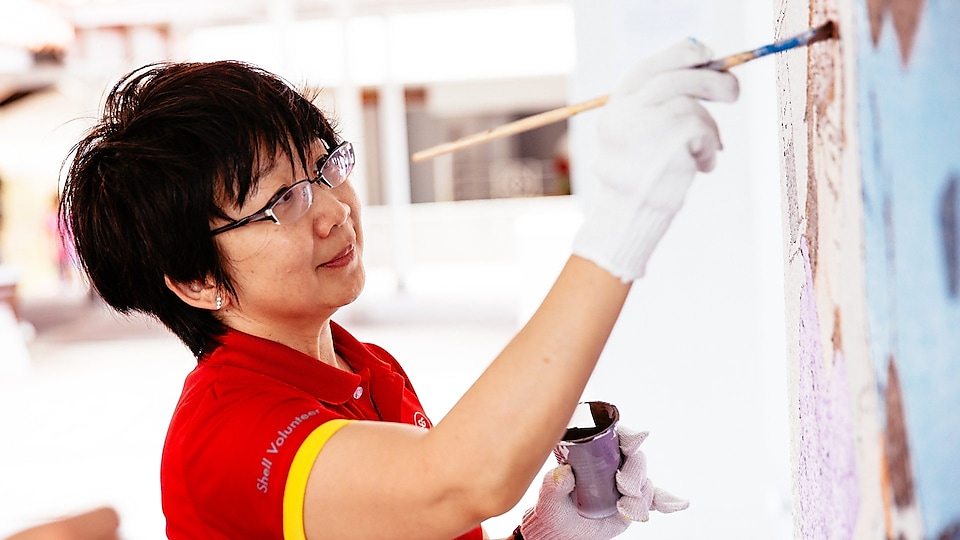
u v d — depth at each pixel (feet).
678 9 10.62
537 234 15.62
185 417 3.47
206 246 3.41
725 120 10.61
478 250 34.83
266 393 3.34
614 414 3.82
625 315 11.06
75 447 16.85
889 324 1.96
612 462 3.76
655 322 11.01
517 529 4.21
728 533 10.47
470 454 2.60
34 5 26.68
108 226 3.52
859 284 2.18
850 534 2.44
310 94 3.92
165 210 3.36
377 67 28.55
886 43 1.87
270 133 3.34
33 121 31.12
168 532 3.48
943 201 1.65
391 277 31.22
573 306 2.53
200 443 3.29
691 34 10.61
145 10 27.40
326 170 3.57
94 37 27.99
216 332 3.78
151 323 4.13
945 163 1.63
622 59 10.86
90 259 3.67
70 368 24.02
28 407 20.08
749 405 10.92
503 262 34.83
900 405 1.91
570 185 37.37
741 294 10.84
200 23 28.27
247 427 3.20
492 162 37.50
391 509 2.79
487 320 26.94
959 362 1.63
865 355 2.16
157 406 19.56
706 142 2.41
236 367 3.56
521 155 37.45
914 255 1.79
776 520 10.00
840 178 2.34
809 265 2.91
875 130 1.98
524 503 12.55
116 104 3.62
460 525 2.74
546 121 3.22
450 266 35.04
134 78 3.61
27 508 13.56
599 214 2.51
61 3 27.07
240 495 3.14
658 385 11.06
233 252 3.43
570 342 2.53
